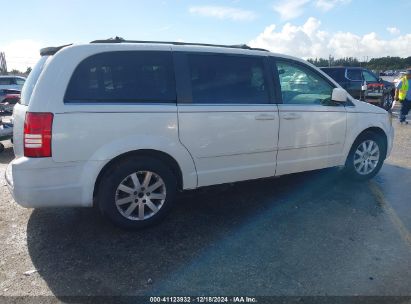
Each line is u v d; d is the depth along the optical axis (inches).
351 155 197.6
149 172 141.6
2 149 305.7
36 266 120.6
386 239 138.1
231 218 157.5
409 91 432.5
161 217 147.8
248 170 163.0
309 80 179.6
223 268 118.7
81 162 129.0
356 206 170.7
